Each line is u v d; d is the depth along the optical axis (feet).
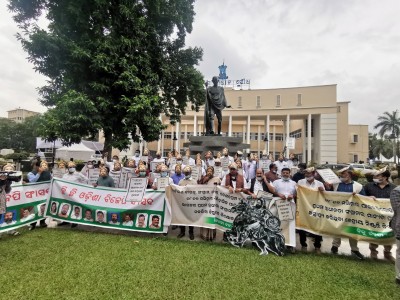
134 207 22.98
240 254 18.48
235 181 22.86
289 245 19.48
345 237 19.34
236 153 40.65
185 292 13.02
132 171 28.50
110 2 39.83
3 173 19.25
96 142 101.71
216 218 21.58
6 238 20.84
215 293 13.02
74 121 36.65
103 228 24.66
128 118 39.93
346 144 149.28
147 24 44.62
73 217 24.03
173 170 29.81
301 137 161.07
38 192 24.43
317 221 20.08
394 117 207.92
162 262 16.53
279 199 20.22
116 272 14.92
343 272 16.02
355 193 19.56
